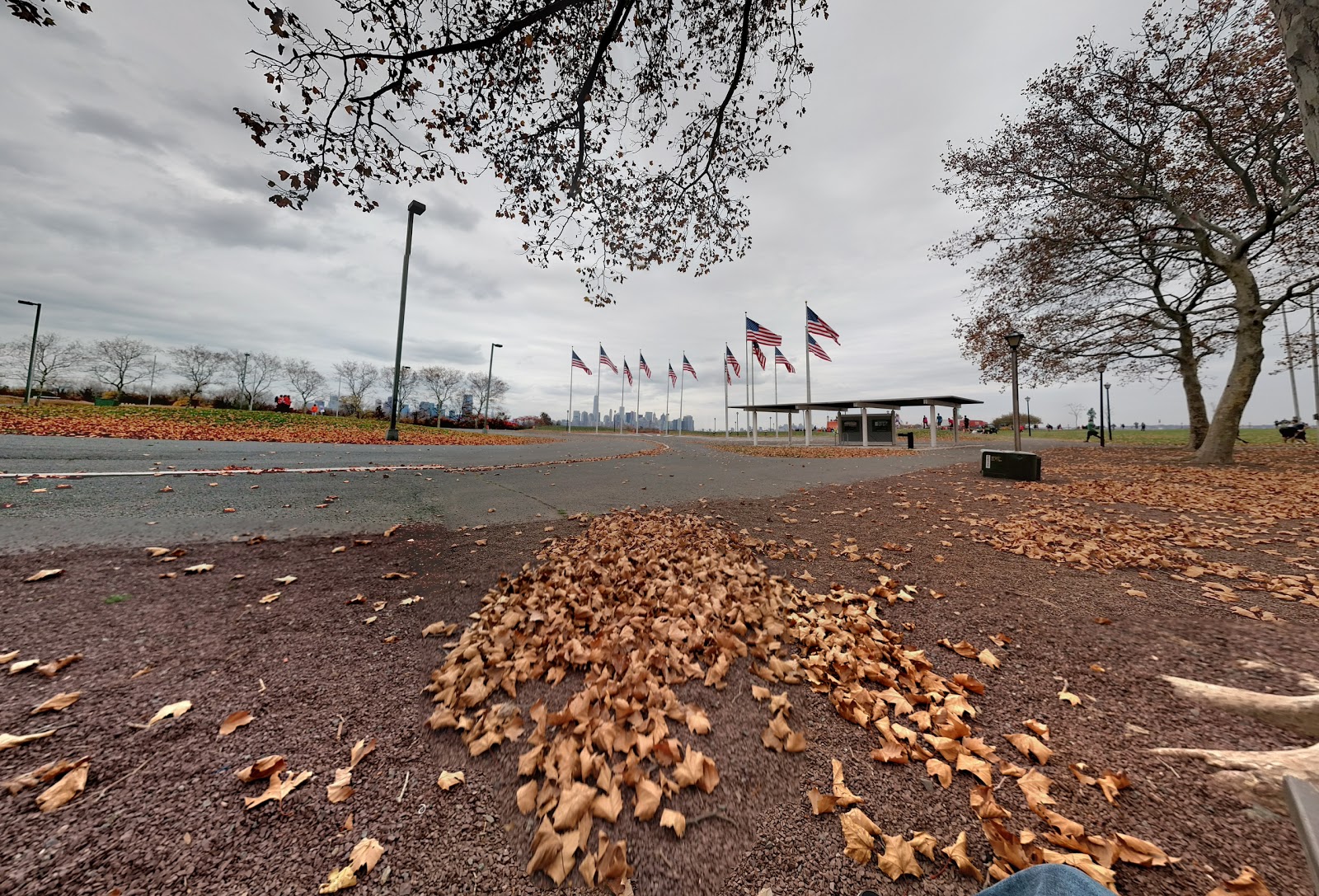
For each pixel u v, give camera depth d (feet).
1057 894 3.93
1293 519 20.51
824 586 13.69
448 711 7.37
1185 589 12.78
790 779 6.34
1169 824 5.41
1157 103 38.73
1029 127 45.96
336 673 8.36
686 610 11.78
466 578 13.52
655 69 22.40
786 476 37.83
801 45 20.31
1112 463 46.24
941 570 14.73
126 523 15.29
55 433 37.35
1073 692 8.23
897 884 4.86
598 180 25.20
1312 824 3.46
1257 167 42.06
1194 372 53.72
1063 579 13.80
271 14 14.34
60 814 5.13
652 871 4.99
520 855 5.13
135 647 8.54
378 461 36.65
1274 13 10.78
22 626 8.83
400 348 57.72
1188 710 7.54
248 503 19.43
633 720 7.36
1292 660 8.99
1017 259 50.24
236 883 4.60
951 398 81.05
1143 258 46.91
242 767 6.03
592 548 16.70
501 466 40.01
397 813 5.53
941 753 6.79
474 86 20.13
